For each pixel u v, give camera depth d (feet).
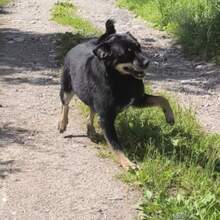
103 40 19.66
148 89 28.84
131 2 59.26
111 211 16.81
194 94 30.19
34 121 24.27
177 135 21.67
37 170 19.39
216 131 24.13
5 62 35.37
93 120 22.09
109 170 19.45
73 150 21.17
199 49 38.93
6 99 27.32
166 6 50.47
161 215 15.99
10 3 61.26
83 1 64.08
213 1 43.73
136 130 21.67
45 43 41.19
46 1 63.57
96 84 19.47
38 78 31.60
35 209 16.89
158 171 18.44
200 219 15.51
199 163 19.53
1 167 19.58
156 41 43.88
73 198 17.53
